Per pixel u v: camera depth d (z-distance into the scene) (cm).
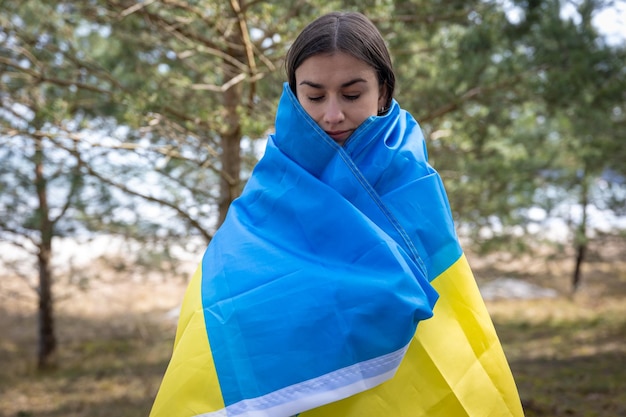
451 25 651
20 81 614
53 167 748
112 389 1030
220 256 162
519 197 832
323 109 156
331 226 152
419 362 158
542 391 895
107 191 804
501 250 888
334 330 146
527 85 640
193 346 155
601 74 664
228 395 148
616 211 1181
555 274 1845
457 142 724
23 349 1361
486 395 162
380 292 145
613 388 893
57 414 884
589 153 893
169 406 153
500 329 1441
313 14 511
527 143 879
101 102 624
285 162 159
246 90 636
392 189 158
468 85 647
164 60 646
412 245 154
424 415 155
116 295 1591
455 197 742
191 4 558
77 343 1359
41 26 618
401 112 168
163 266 1022
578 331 1380
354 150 157
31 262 1170
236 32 563
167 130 530
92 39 732
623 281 1836
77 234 916
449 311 164
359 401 152
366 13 538
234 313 152
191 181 695
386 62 160
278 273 152
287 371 145
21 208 919
